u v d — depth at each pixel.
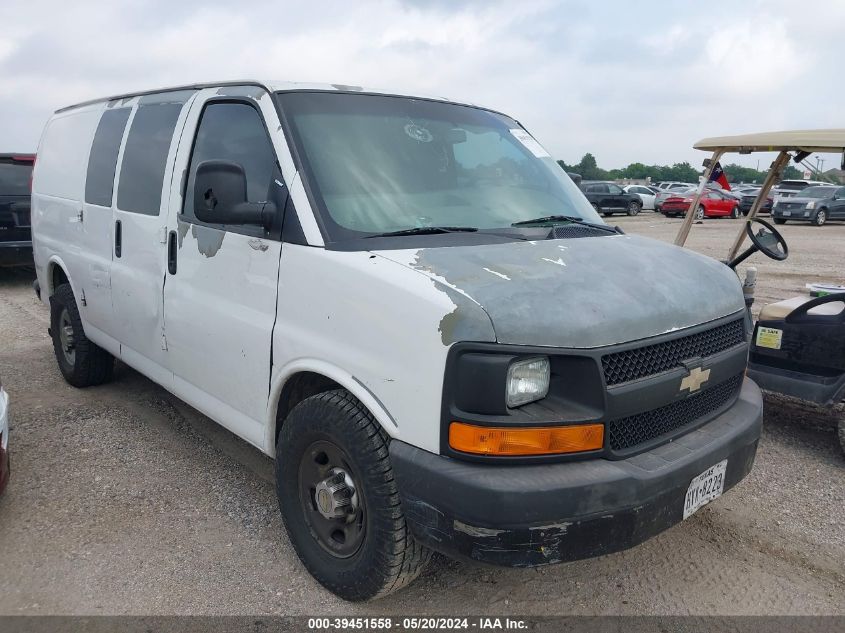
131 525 3.61
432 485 2.42
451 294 2.44
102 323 4.88
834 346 4.31
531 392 2.41
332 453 2.90
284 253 3.04
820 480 4.24
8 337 7.38
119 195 4.47
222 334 3.45
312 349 2.88
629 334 2.54
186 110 3.93
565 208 3.78
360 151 3.29
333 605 2.99
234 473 4.21
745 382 3.49
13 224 10.32
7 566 3.23
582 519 2.38
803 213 26.17
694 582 3.21
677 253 3.34
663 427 2.76
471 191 3.48
